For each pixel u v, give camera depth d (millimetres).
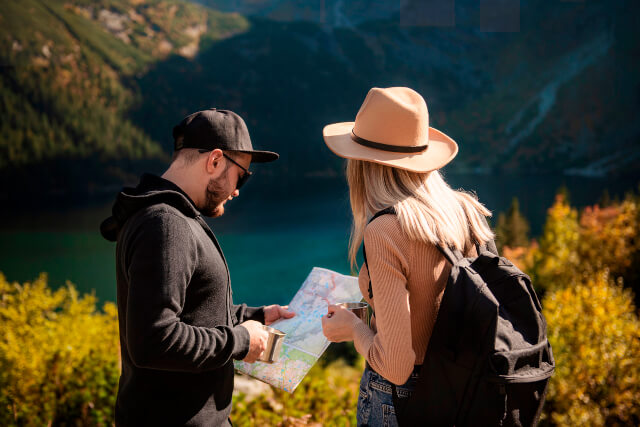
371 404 1299
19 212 101625
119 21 156000
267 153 1316
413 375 1213
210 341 1067
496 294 1134
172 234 1038
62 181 117000
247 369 1436
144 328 979
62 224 94000
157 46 156000
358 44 182250
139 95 139875
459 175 144625
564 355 5133
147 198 1088
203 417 1174
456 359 1055
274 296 55844
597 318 5672
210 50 164500
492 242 1288
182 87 146875
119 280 1156
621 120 152875
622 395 5074
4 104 119375
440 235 1135
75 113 126562
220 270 1186
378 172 1242
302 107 155750
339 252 74375
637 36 167000
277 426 2445
